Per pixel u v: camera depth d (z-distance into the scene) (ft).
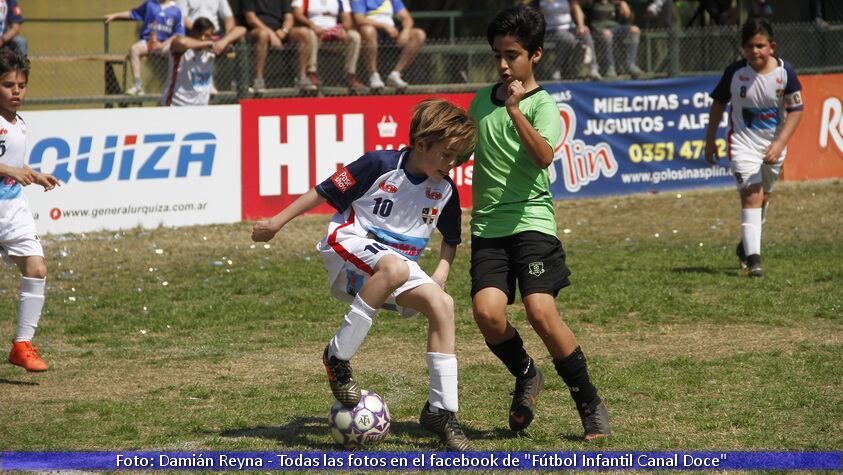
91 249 136.46
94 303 107.86
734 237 147.84
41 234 144.77
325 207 163.32
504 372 78.69
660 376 76.18
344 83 175.73
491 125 61.21
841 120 193.57
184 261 130.82
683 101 183.83
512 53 59.98
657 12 211.61
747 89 114.83
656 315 98.84
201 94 160.66
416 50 180.65
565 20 187.52
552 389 73.46
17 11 162.91
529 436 62.08
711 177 186.70
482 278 60.08
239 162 156.46
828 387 72.54
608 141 178.91
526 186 60.85
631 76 195.31
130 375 79.30
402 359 83.97
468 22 214.69
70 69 173.58
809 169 191.42
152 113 150.41
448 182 58.95
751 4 217.77
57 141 144.77
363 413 58.80
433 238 148.05
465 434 62.49
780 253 132.67
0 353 87.15
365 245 57.00
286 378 78.02
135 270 125.49
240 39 167.02
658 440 60.70
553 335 59.16
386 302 59.62
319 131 160.35
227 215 156.46
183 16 170.91
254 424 65.10
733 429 62.90
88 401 71.26
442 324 57.31
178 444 60.95
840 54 213.46
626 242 144.56
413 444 60.29
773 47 114.32
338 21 174.91
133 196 150.30
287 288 115.14
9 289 115.55
